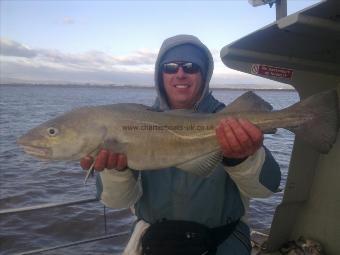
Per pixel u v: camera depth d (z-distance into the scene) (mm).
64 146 999
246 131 900
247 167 965
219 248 1036
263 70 1369
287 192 1531
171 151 996
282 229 1584
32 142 1006
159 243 1015
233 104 1017
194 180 1030
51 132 1001
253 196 1030
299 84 1421
